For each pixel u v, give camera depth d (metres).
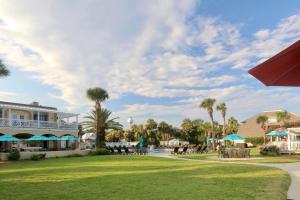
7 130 40.50
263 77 4.73
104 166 22.50
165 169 19.67
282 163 23.62
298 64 4.39
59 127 48.06
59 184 13.61
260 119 78.81
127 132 78.00
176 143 76.50
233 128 94.75
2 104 43.06
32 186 13.20
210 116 63.41
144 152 46.03
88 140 60.38
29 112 47.28
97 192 11.50
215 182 13.57
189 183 13.38
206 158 30.69
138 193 11.20
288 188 12.24
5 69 32.59
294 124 78.00
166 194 10.96
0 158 32.50
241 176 15.54
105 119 54.47
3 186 13.31
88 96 53.31
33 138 40.19
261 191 11.26
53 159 33.69
